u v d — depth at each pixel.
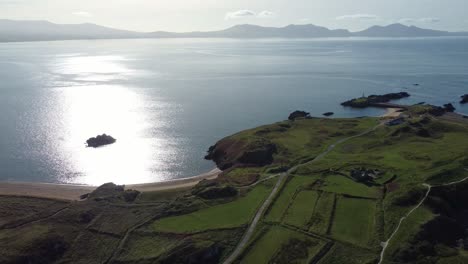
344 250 53.25
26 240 56.81
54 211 67.44
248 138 99.44
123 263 53.25
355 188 70.06
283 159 87.56
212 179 80.94
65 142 108.69
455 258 51.50
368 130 108.25
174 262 52.44
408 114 127.62
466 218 62.00
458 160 77.00
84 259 54.69
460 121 119.69
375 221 59.50
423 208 61.50
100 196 72.44
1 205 69.75
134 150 102.62
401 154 85.62
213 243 54.94
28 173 88.25
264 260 52.16
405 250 52.50
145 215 64.81
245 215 62.75
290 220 60.44
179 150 102.81
